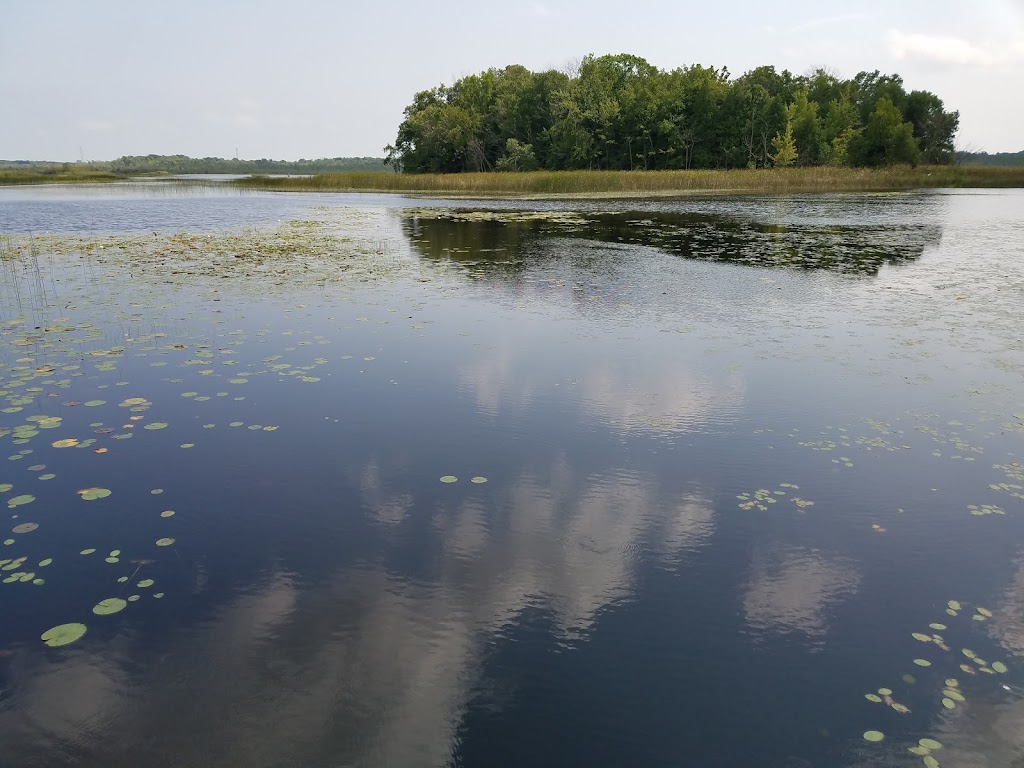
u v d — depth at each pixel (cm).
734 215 2747
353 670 324
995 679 322
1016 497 491
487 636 349
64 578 391
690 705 306
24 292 1126
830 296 1155
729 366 773
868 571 408
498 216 2747
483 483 507
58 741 282
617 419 624
